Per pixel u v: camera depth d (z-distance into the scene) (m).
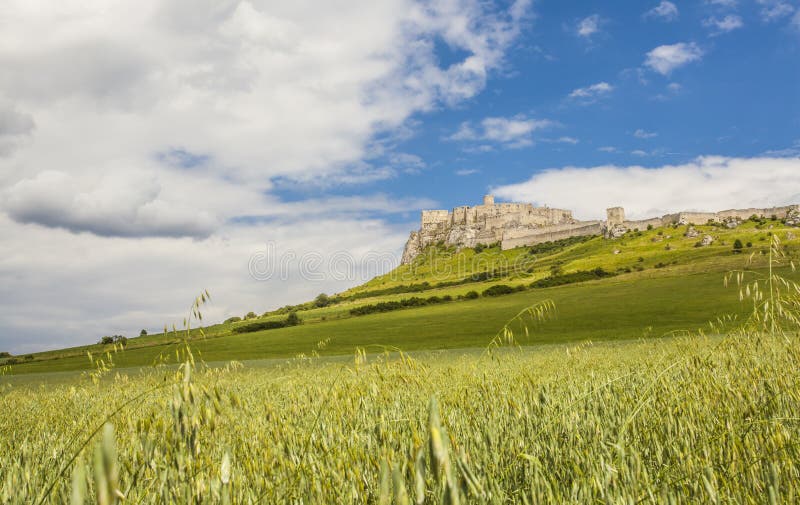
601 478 2.89
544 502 2.84
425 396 5.99
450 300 145.38
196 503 2.92
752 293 5.60
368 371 5.10
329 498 3.27
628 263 160.12
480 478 2.70
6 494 3.34
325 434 4.41
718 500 2.80
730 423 3.93
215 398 3.32
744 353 5.93
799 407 4.44
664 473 3.12
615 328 65.25
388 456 3.62
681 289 101.31
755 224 192.75
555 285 144.38
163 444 3.22
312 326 115.81
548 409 4.56
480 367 8.41
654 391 4.84
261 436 4.73
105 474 1.14
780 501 2.84
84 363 67.00
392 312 133.25
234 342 91.81
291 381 8.99
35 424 7.73
